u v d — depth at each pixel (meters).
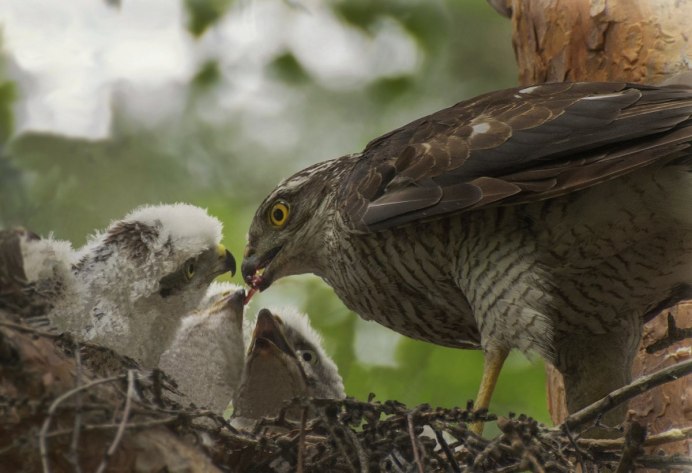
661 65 11.97
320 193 12.38
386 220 10.52
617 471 8.98
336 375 13.16
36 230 14.27
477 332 11.60
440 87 18.95
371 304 11.60
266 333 11.77
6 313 8.55
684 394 11.20
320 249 12.31
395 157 10.98
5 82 16.17
